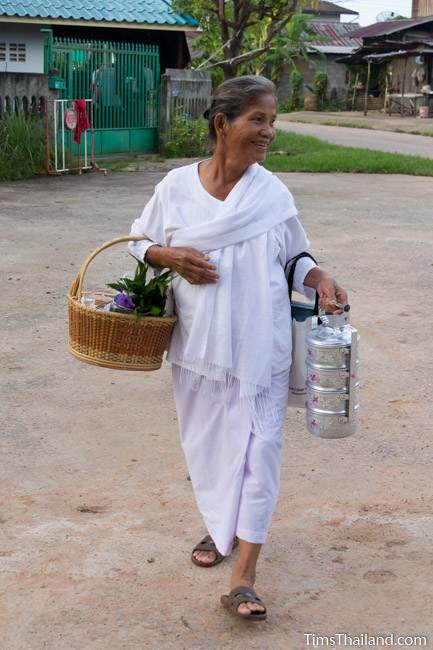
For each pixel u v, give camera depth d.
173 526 4.16
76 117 17.25
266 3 21.12
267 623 3.46
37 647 3.30
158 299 3.54
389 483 4.61
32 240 10.49
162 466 4.77
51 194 14.58
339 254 9.91
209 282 3.40
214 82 24.20
